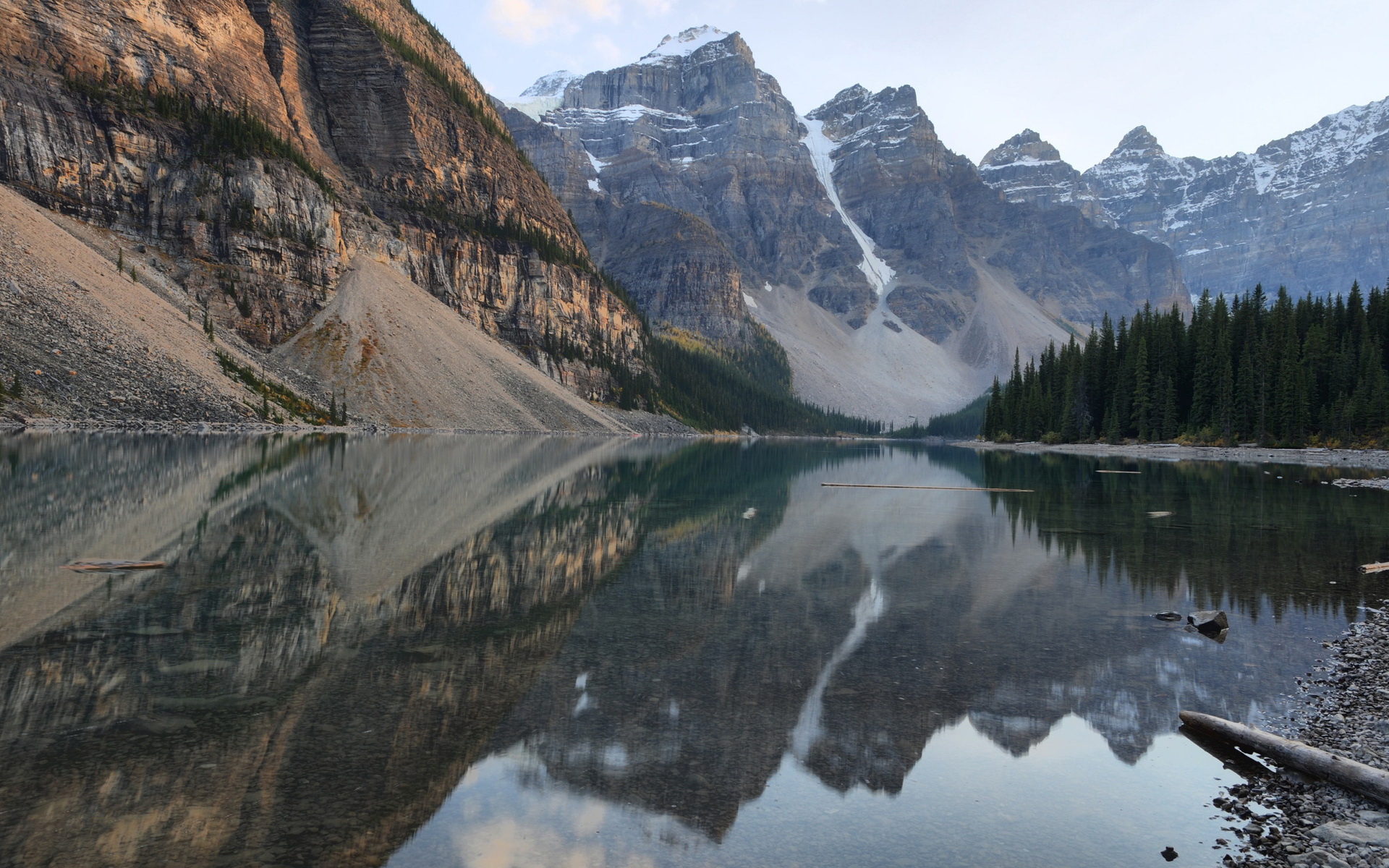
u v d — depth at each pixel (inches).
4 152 3907.5
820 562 720.3
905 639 460.1
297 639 413.1
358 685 346.3
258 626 434.0
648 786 263.9
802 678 381.7
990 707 350.9
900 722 330.3
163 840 211.3
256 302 4458.7
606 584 590.6
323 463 1599.4
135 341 3026.6
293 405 3617.1
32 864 194.9
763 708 340.2
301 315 4675.2
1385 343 3759.8
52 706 306.0
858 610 530.9
